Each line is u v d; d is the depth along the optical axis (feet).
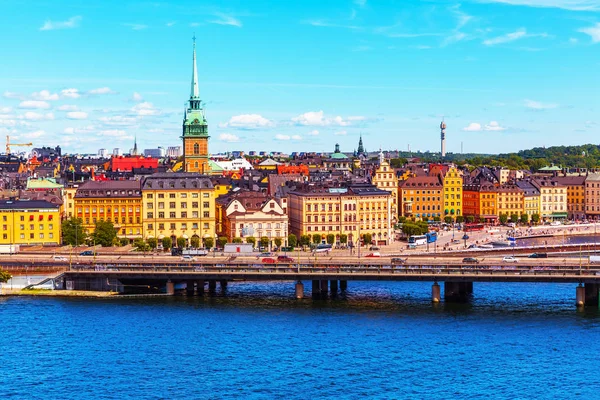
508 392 559.79
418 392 559.79
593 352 644.27
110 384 577.02
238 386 572.10
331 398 549.54
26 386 573.33
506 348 655.35
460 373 597.11
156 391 563.48
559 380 582.35
